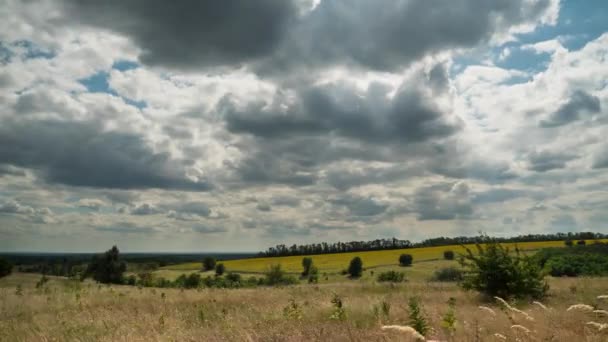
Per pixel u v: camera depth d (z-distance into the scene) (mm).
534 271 18688
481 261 19109
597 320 7863
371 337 8664
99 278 67312
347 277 78562
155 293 23500
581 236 105938
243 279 72500
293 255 139875
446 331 9070
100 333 10797
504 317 10320
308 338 9102
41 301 18906
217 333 10000
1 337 10734
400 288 25812
